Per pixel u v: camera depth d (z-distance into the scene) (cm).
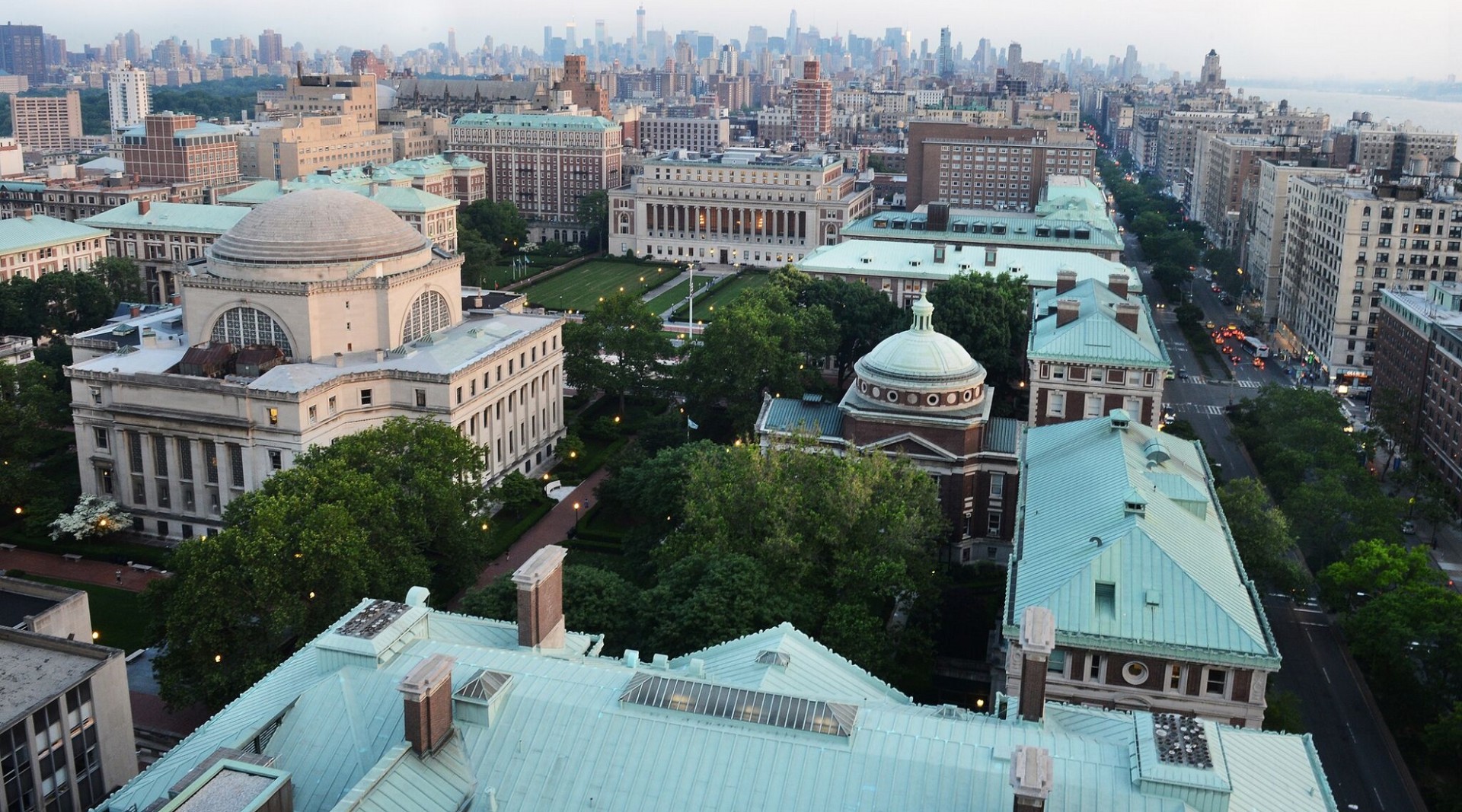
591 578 11319
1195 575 9838
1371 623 11994
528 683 7344
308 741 7100
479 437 17438
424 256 18638
